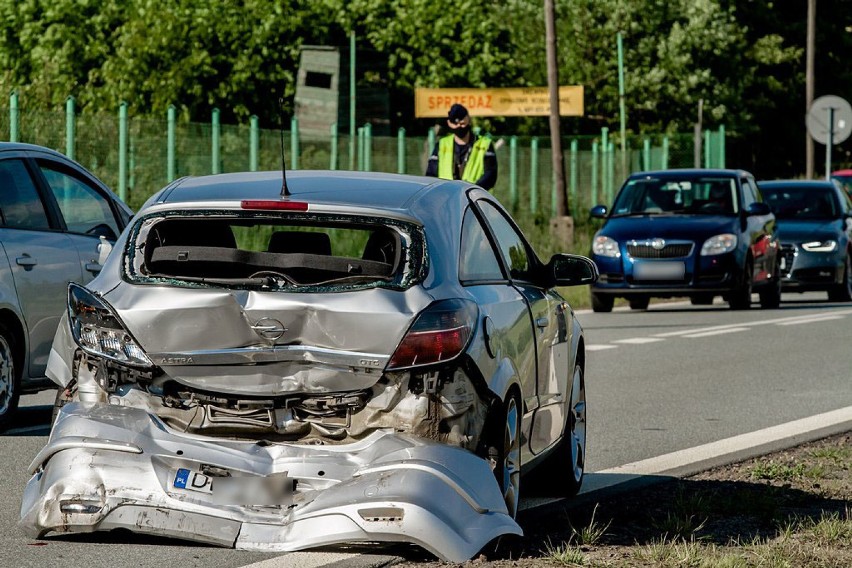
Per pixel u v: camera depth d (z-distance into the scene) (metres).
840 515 16.56
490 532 13.09
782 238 54.81
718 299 56.09
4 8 85.12
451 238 14.09
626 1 110.00
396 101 97.50
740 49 120.81
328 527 12.84
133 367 13.32
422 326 13.12
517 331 14.89
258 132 55.19
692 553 13.87
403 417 13.09
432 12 95.31
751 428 23.56
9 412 21.14
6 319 20.92
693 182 49.22
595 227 75.94
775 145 146.38
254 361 13.14
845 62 148.62
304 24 90.88
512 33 108.69
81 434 13.28
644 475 19.12
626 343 37.50
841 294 55.56
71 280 22.06
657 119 112.62
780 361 33.62
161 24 80.56
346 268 13.51
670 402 26.64
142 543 14.04
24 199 21.69
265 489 13.05
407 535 12.73
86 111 78.94
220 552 13.73
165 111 80.31
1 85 56.34
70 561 13.35
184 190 14.50
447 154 34.25
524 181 73.12
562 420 17.20
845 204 58.12
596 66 110.31
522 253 17.19
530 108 87.38
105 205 23.59
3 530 14.70
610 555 13.98
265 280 13.23
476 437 13.37
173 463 13.16
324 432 13.16
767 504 16.66
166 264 13.95
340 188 14.38
